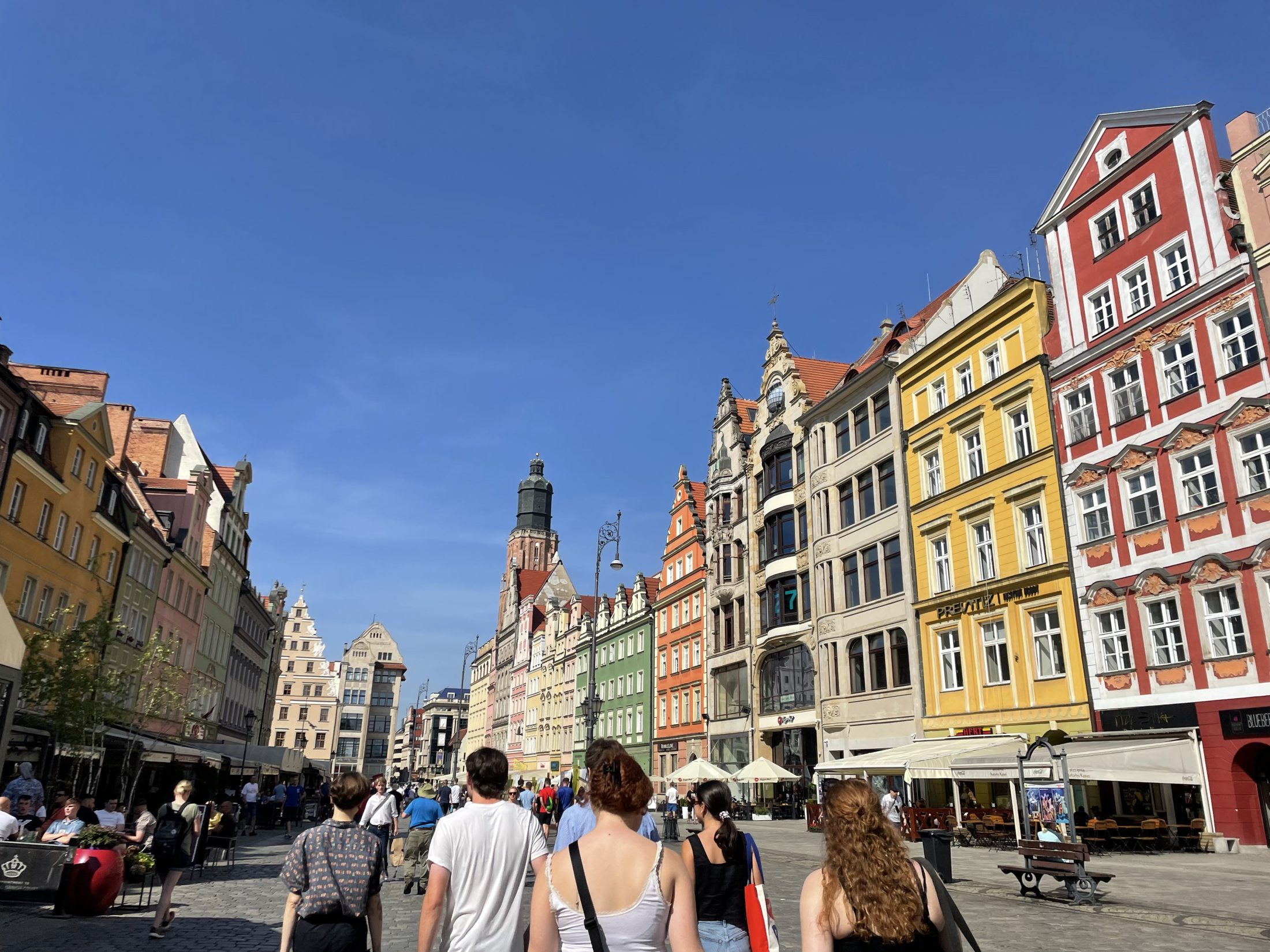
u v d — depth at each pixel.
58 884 12.49
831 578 39.47
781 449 44.28
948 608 32.16
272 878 18.73
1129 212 27.53
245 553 60.19
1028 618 29.02
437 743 161.38
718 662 49.44
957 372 33.59
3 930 11.29
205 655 50.59
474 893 5.25
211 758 31.70
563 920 3.88
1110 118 28.27
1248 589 22.39
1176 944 10.94
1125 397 26.80
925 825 26.73
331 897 5.80
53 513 30.20
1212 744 22.70
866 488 38.00
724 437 52.00
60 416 30.66
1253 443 22.98
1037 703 28.08
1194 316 24.86
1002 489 30.59
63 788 24.20
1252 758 22.25
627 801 4.10
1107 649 26.19
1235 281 23.78
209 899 15.23
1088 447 27.69
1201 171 25.27
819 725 39.03
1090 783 26.59
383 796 16.52
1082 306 28.84
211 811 20.17
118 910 13.52
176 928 12.09
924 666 33.19
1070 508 27.88
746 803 42.44
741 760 45.75
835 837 3.97
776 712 42.94
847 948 3.74
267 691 74.50
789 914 13.62
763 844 26.98
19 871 12.51
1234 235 23.88
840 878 3.85
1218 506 23.44
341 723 121.00
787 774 35.03
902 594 34.59
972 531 31.73
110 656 35.09
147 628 40.28
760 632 45.09
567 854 4.00
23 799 18.12
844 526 39.22
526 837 5.46
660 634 59.84
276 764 38.72
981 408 31.91
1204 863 20.00
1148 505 25.62
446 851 5.31
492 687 116.94
